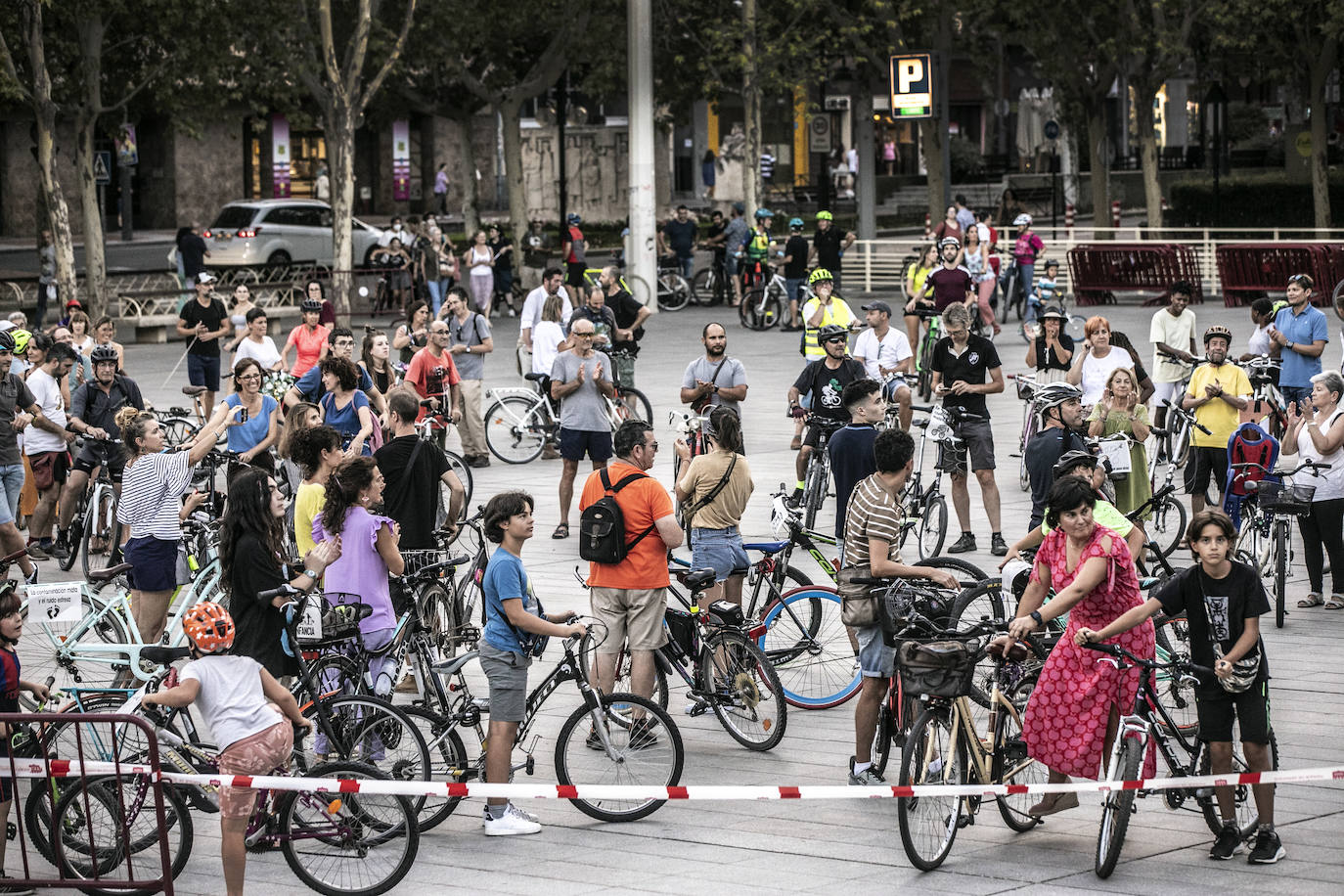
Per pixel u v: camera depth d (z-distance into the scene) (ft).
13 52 211.41
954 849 53.98
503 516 56.49
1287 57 283.38
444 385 115.65
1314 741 63.26
